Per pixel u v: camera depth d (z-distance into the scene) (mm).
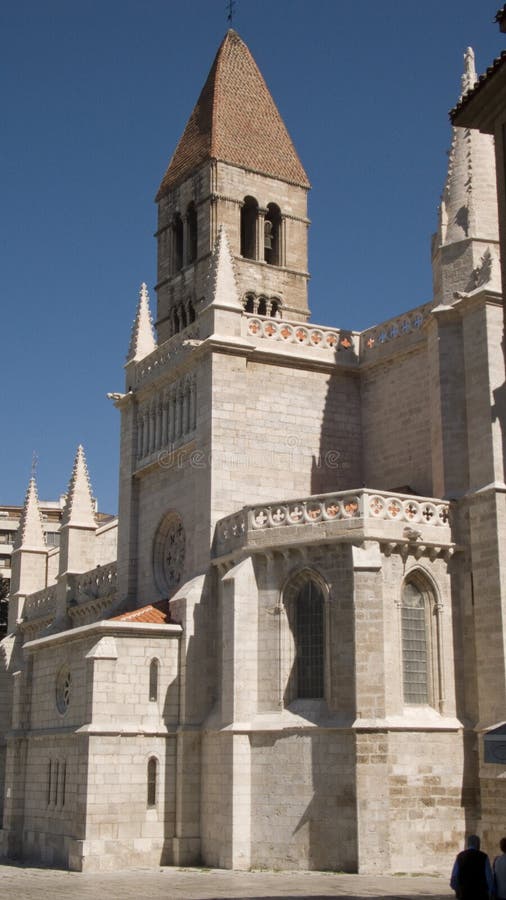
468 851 24422
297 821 42438
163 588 55844
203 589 49375
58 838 49188
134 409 60656
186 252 75812
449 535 45188
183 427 54781
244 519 47125
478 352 45938
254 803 43656
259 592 45875
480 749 42562
